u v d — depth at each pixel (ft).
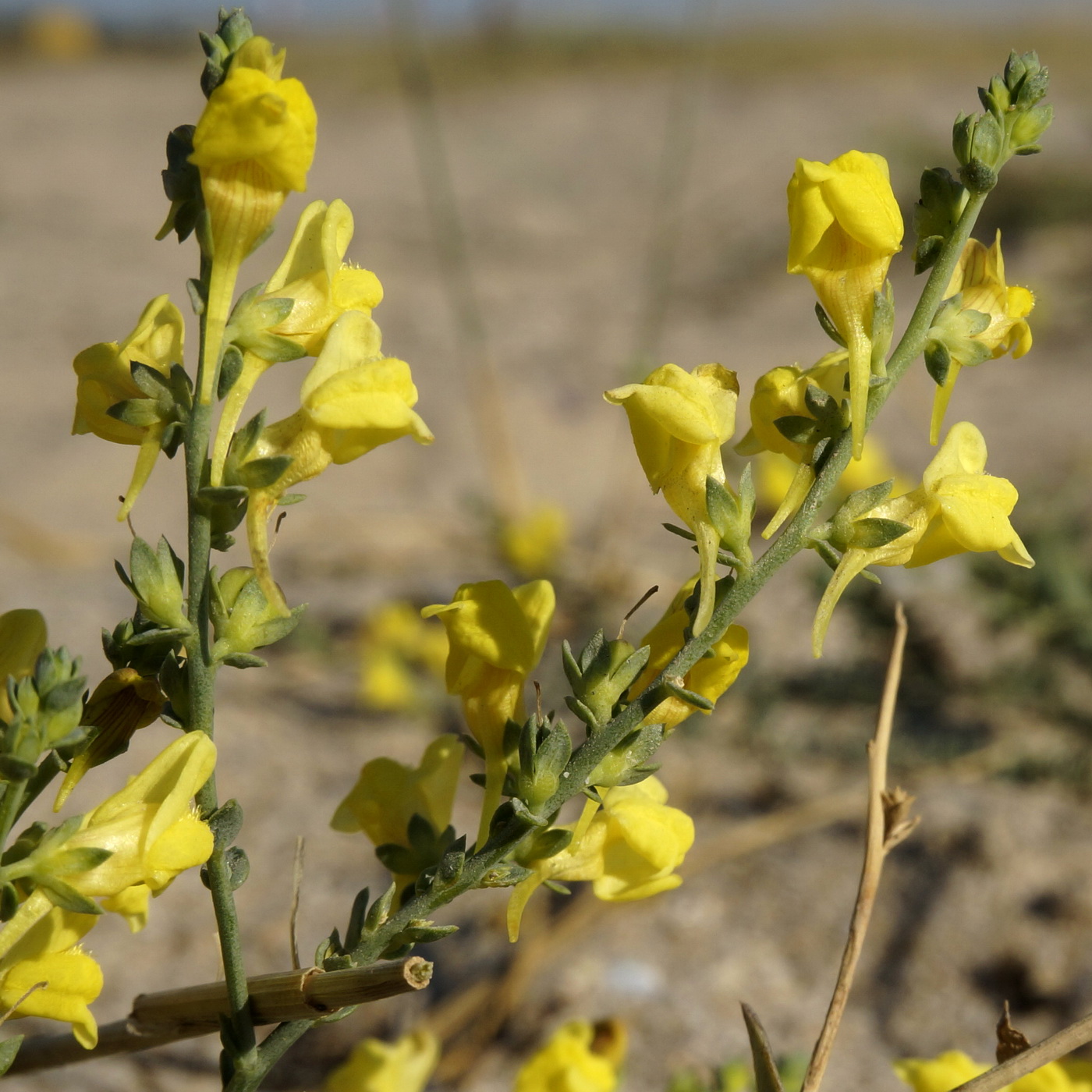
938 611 2.97
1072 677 2.76
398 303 7.20
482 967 1.95
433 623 3.37
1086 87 12.21
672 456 0.91
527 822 0.90
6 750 0.84
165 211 9.75
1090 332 5.90
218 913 0.89
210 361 0.85
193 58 19.44
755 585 0.90
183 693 0.88
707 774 2.53
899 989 1.96
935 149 8.84
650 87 14.08
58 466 4.83
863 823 2.32
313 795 2.51
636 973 1.94
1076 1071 1.09
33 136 12.97
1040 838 2.22
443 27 16.17
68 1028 1.78
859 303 0.89
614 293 7.54
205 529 0.86
